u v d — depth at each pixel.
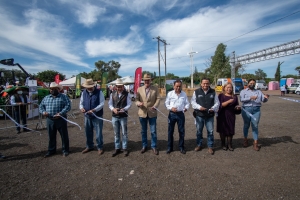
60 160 3.88
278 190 2.63
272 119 7.70
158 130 6.33
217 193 2.60
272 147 4.36
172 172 3.25
